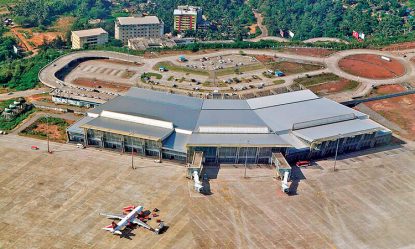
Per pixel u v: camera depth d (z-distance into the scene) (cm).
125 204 19038
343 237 17912
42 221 17988
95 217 18275
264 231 17950
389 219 19025
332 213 19150
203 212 18788
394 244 17750
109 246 16912
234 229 17975
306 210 19225
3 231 17400
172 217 18438
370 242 17775
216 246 17100
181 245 17075
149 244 17050
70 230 17588
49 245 16850
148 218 18275
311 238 17762
